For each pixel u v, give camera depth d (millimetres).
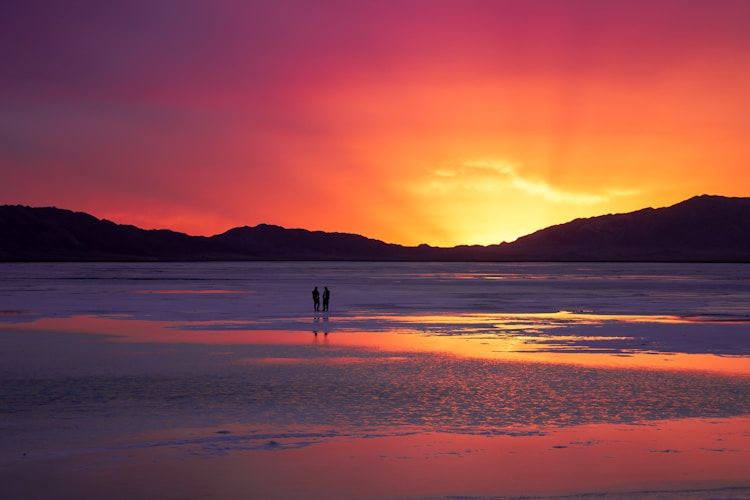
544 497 12945
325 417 18656
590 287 94062
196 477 14000
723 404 20250
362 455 15391
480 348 32031
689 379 24156
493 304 60750
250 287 90125
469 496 13016
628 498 12867
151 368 26266
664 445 16156
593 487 13445
